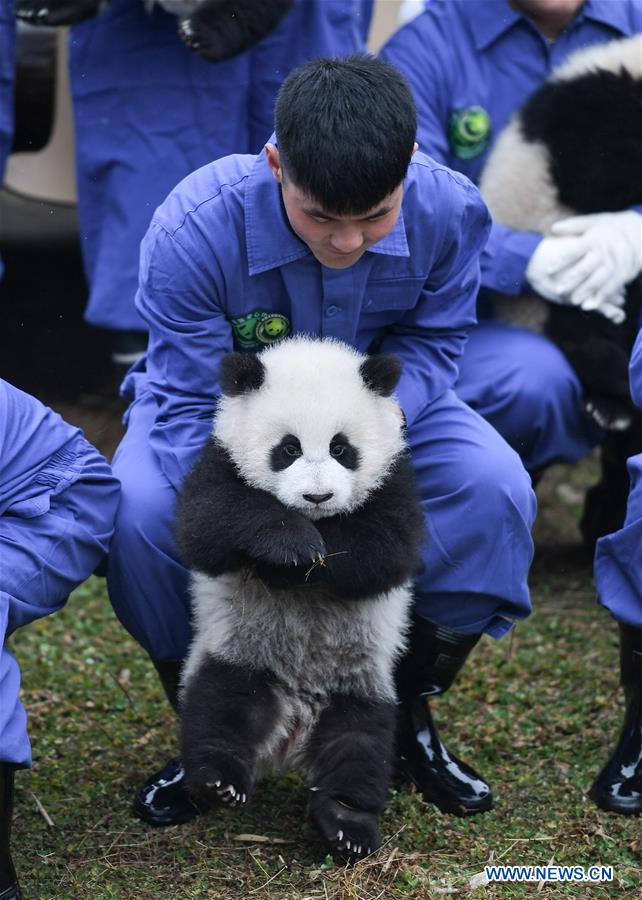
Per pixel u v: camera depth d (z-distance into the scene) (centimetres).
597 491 845
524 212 752
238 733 503
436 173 555
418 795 556
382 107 470
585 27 775
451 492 555
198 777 486
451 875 488
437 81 755
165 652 567
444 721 641
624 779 546
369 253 539
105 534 536
